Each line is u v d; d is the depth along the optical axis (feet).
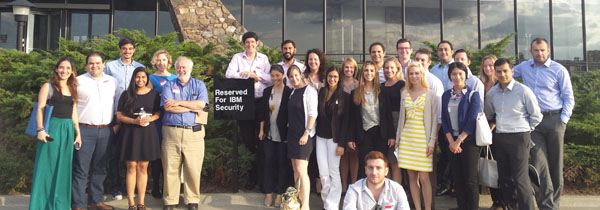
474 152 16.71
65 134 16.85
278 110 19.21
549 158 18.71
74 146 17.37
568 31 44.01
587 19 44.27
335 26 42.34
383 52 20.30
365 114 17.79
